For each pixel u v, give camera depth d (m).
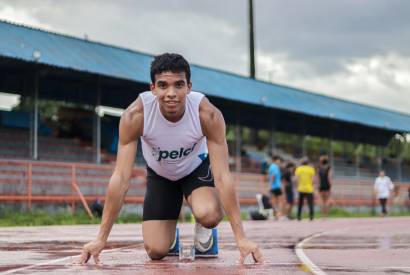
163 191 4.88
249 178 25.86
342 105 36.81
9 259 4.82
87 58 21.86
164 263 4.34
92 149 25.17
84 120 27.67
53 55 20.47
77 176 19.16
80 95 25.88
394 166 45.16
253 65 41.84
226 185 4.37
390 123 38.59
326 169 23.16
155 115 4.45
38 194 17.92
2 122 24.44
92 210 18.25
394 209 36.66
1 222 14.83
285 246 6.44
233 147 32.88
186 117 4.46
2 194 17.02
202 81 27.27
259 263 4.26
